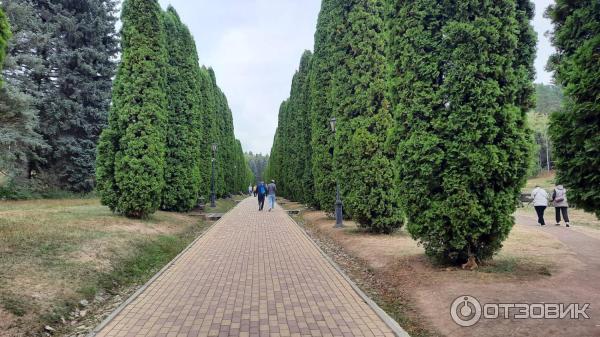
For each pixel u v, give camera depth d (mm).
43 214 11961
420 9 7301
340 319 4754
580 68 4109
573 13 4273
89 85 22609
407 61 7375
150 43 13797
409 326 4727
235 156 47406
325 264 8039
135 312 5016
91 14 23047
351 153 12250
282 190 40969
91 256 7316
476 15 6746
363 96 12211
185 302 5445
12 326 4414
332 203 16297
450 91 6695
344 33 13664
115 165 12859
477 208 6438
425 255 7777
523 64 6871
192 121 18906
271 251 9570
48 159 22375
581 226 13133
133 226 11289
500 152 6379
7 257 6367
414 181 6992
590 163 4051
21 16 19500
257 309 5133
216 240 11367
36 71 20781
